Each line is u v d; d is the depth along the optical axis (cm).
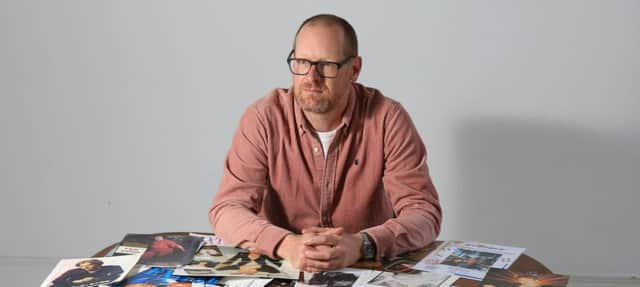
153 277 165
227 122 304
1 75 305
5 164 312
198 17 296
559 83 293
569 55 291
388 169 207
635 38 288
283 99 212
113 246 186
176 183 310
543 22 289
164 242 187
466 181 303
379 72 296
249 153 207
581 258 307
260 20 295
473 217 305
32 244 318
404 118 211
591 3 287
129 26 298
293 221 214
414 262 176
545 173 300
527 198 303
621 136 296
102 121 307
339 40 191
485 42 291
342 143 206
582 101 294
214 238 192
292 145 207
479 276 167
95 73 303
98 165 311
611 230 304
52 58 302
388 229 181
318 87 190
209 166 308
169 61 300
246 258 177
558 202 303
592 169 299
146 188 311
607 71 291
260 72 299
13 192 314
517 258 179
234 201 198
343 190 210
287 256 173
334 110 200
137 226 314
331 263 168
